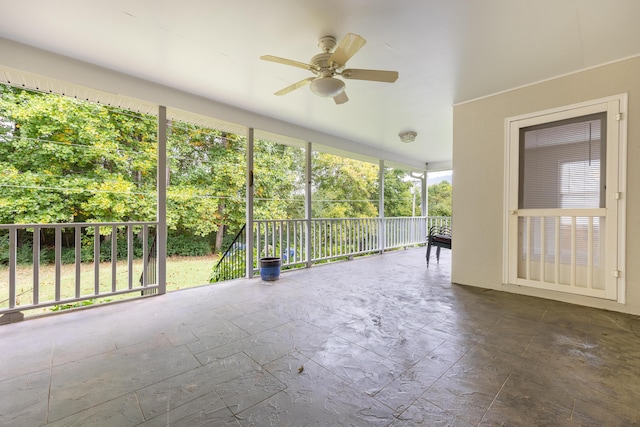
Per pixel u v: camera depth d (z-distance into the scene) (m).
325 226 5.55
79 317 2.65
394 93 3.55
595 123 2.86
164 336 2.25
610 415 1.37
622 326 2.42
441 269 4.89
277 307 2.94
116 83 3.01
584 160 2.92
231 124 4.09
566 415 1.37
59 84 2.85
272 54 2.70
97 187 6.19
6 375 1.72
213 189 8.09
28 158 5.64
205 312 2.79
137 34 2.39
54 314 2.70
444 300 3.15
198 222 7.88
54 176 5.78
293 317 2.65
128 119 6.61
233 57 2.75
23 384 1.62
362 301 3.13
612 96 2.74
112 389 1.58
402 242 7.44
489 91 3.48
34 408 1.42
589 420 1.34
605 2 1.96
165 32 2.36
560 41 2.44
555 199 3.11
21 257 5.54
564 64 2.83
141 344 2.12
